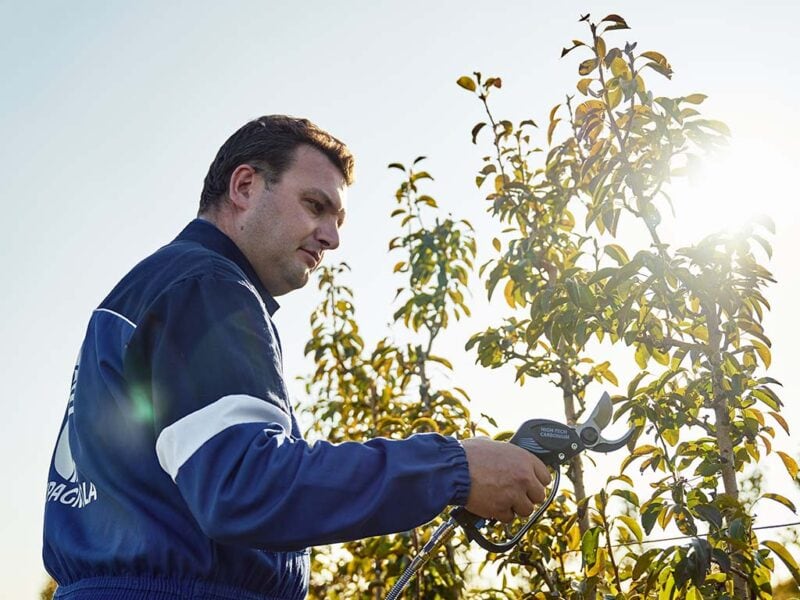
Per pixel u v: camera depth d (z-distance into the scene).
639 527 2.85
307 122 2.04
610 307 3.00
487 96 3.76
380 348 5.21
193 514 1.55
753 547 2.65
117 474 1.71
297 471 1.52
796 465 2.83
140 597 1.65
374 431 5.31
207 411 1.56
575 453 1.88
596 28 2.94
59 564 1.79
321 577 6.01
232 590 1.68
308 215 1.97
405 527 1.57
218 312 1.64
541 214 3.61
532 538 3.35
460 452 1.62
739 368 2.78
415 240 5.09
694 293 2.76
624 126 2.95
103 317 1.82
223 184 1.99
